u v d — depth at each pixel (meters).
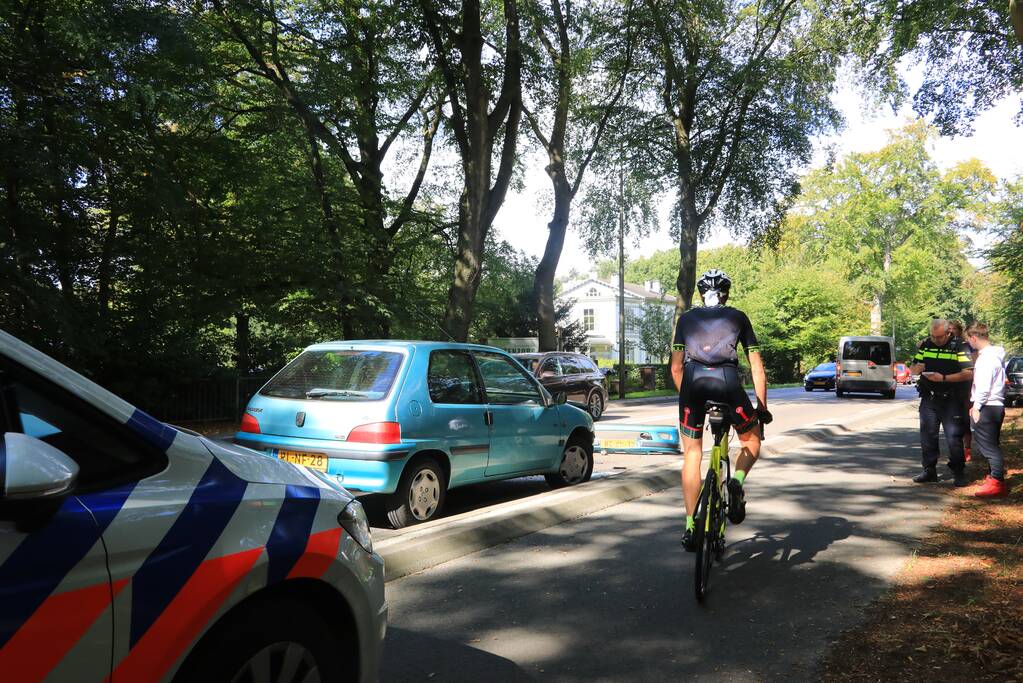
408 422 6.49
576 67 25.98
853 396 33.69
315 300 18.81
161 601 2.03
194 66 15.66
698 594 4.61
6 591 1.76
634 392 37.69
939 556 5.59
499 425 7.45
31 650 1.79
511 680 3.59
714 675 3.64
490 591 4.92
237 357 20.64
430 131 27.12
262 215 18.31
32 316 12.77
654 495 8.22
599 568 5.45
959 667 3.64
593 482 8.21
